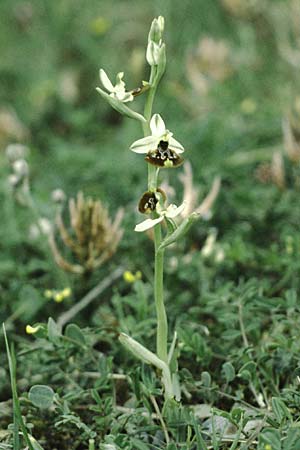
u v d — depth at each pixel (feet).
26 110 23.80
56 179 18.22
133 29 26.89
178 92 22.81
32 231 14.90
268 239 15.25
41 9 27.58
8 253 15.19
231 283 11.98
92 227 13.12
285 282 13.16
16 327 13.33
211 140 19.42
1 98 24.57
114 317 12.28
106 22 26.89
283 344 10.30
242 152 18.72
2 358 12.28
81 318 13.46
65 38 26.76
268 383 10.30
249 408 10.05
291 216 15.25
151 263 14.52
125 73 25.09
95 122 23.35
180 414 9.31
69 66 26.14
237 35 25.84
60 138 22.33
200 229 14.99
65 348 10.59
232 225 15.40
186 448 8.95
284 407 8.83
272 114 20.76
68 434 10.32
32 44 26.68
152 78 9.07
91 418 10.51
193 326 11.32
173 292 13.60
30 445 8.73
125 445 8.89
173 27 26.27
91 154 19.49
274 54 24.23
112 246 13.51
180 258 13.99
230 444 9.48
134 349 9.21
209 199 13.79
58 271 13.97
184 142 19.62
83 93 24.95
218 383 10.70
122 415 9.71
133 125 21.30
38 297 13.24
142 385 9.81
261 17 24.79
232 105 22.13
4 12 27.78
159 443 9.55
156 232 9.18
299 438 8.36
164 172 16.99
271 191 16.06
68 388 10.99
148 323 11.22
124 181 17.47
